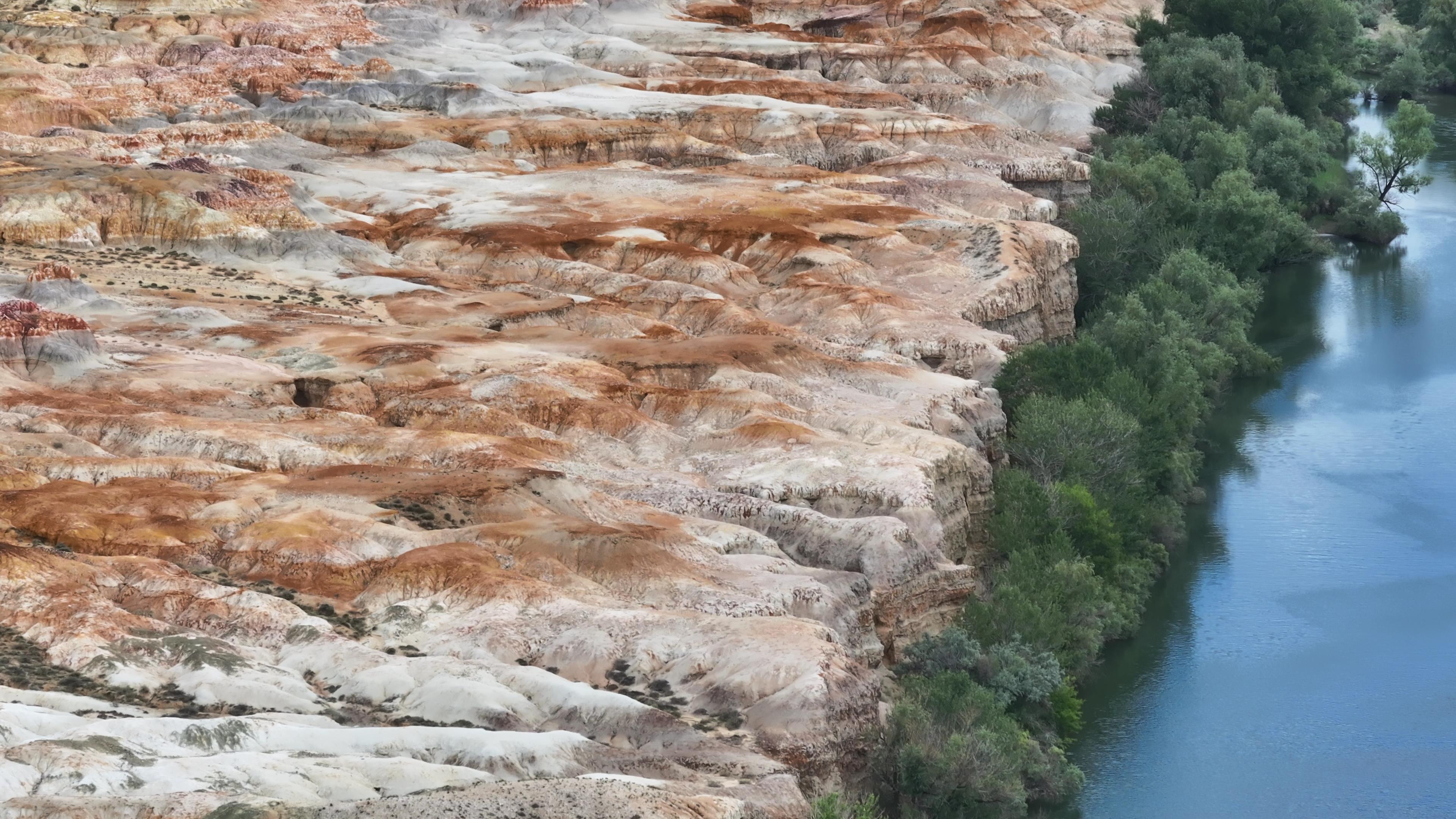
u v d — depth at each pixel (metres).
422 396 85.25
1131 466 86.06
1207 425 99.69
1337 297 122.62
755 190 130.75
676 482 76.88
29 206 114.12
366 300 107.75
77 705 51.56
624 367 91.62
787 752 53.59
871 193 132.50
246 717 51.44
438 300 106.31
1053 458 85.06
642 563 65.12
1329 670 72.62
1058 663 68.44
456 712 53.62
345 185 135.12
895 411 85.25
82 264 109.69
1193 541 85.12
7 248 111.25
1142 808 62.47
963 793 58.47
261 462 76.19
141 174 121.38
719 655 57.84
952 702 62.09
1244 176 128.25
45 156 129.75
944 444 79.38
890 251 115.12
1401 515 87.31
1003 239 113.69
